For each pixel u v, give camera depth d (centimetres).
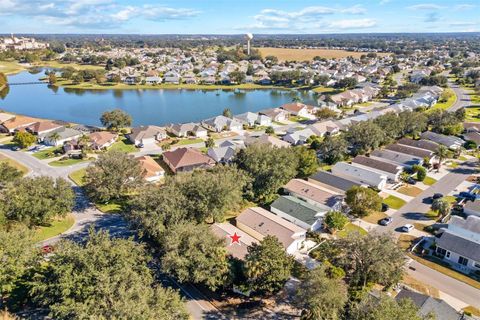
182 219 5312
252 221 6278
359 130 9931
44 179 6350
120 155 7350
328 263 4881
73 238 6003
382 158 9506
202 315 4369
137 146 10975
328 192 7188
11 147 10738
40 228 6228
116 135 11694
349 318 3788
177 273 4366
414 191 7881
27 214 5812
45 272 4162
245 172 7344
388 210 7056
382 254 4469
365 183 8006
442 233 5806
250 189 7256
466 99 17338
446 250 5494
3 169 7288
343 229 6391
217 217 5806
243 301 4628
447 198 7500
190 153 9231
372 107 16625
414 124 11306
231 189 6003
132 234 6106
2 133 12131
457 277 5106
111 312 3406
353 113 15288
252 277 4384
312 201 7100
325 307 3775
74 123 14200
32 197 5888
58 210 6150
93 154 10175
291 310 4494
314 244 5962
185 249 4475
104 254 4028
